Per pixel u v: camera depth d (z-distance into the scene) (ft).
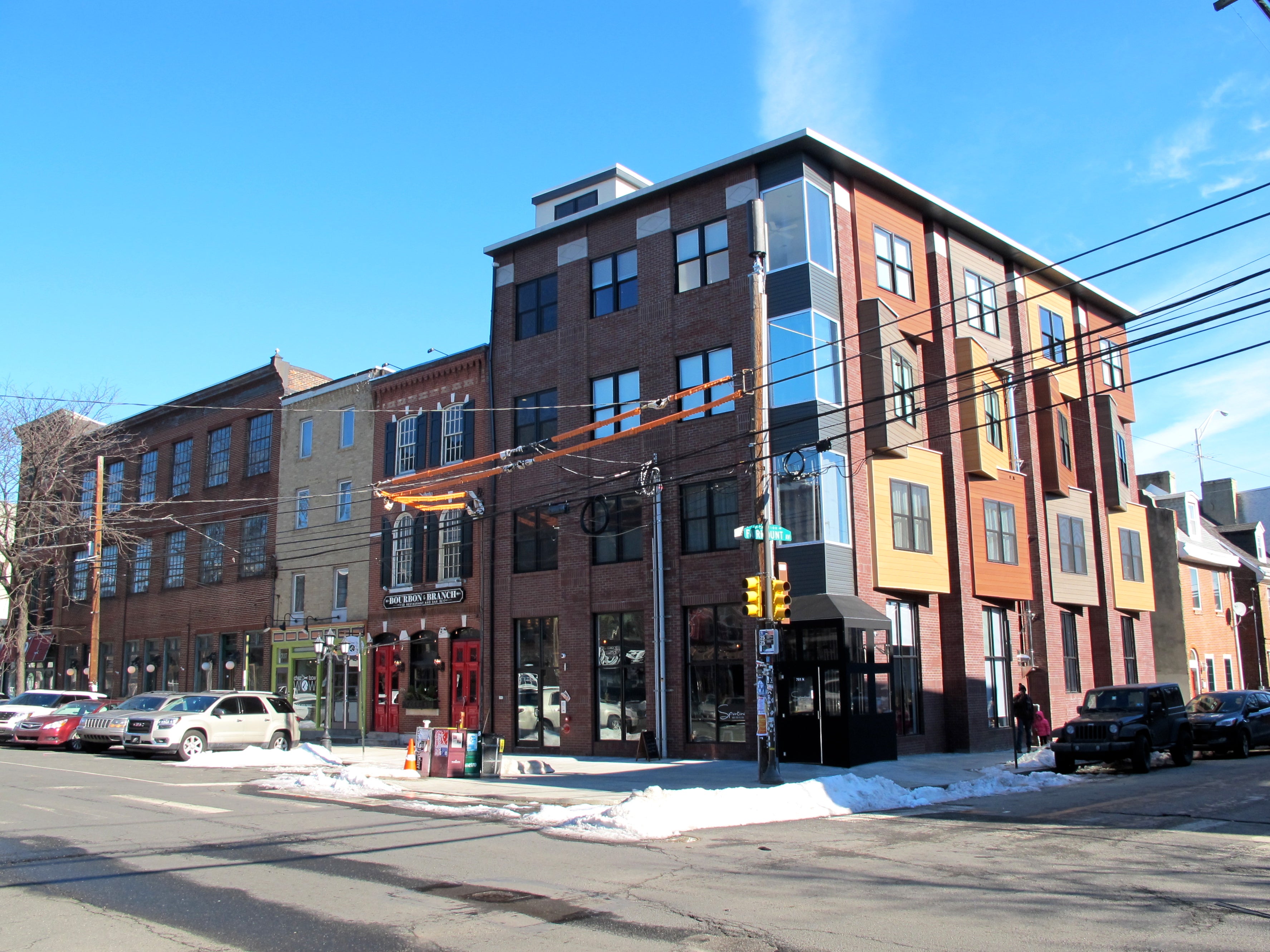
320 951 24.06
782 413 81.71
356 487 118.93
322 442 125.29
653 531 87.45
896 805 54.44
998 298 105.09
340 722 115.03
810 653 77.41
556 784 65.82
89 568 160.76
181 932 25.77
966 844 40.50
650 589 87.30
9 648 144.87
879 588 82.38
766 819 48.16
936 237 97.30
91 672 122.62
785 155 85.20
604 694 89.81
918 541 87.20
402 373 114.42
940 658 90.02
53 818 47.52
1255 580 161.58
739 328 84.69
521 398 100.48
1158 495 155.74
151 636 147.13
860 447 83.66
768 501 63.46
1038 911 28.17
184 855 37.40
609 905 29.09
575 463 94.17
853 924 26.76
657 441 88.48
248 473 136.56
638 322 91.86
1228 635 152.05
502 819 48.29
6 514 138.10
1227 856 36.81
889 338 86.74
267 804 54.39
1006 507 98.84
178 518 146.00
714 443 84.94
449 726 101.71
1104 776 70.18
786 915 27.81
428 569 107.86
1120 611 118.11
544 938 25.22
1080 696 107.76
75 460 145.07
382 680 111.24
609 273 95.55
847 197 88.74
